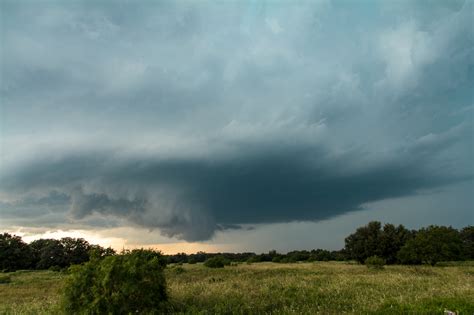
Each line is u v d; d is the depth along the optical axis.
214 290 19.48
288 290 19.44
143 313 13.07
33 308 16.53
